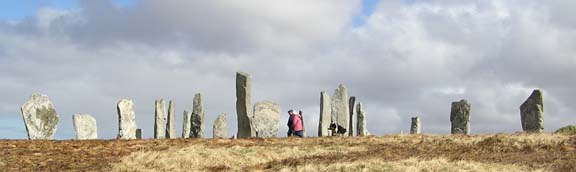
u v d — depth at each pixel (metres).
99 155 20.05
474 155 18.97
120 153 20.36
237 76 29.97
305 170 16.75
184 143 22.56
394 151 20.56
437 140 22.94
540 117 28.64
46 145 21.77
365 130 35.75
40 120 29.06
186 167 18.50
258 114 30.42
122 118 31.25
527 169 16.50
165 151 20.05
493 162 17.48
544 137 21.47
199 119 33.22
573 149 19.27
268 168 18.05
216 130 33.31
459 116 31.52
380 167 16.41
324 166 17.03
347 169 16.42
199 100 33.41
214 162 19.03
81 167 18.33
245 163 19.11
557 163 17.06
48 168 18.17
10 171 17.72
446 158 18.08
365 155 19.67
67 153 20.30
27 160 19.11
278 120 30.64
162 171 18.09
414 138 23.89
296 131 28.48
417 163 16.77
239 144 22.33
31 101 29.08
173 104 35.72
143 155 19.38
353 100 35.19
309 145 22.16
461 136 23.86
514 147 20.47
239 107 29.80
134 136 31.64
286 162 18.72
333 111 33.19
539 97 28.78
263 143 22.67
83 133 31.28
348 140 23.66
